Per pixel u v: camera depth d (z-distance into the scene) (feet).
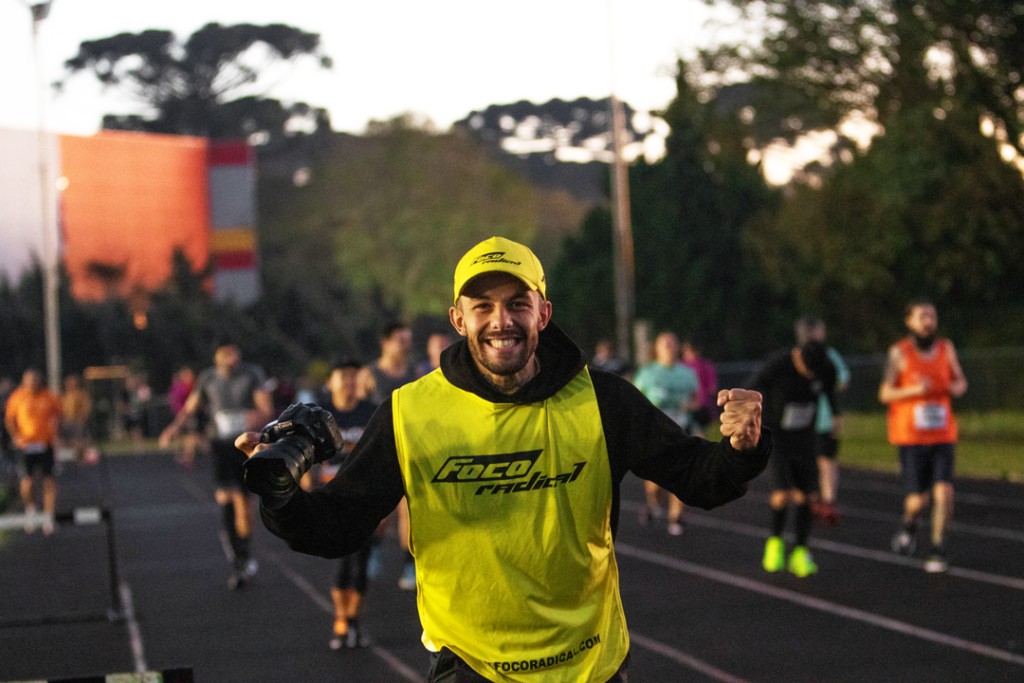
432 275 213.46
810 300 86.53
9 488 75.41
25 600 33.45
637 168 112.68
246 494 34.47
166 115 245.45
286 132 254.27
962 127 74.28
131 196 165.89
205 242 172.04
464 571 9.99
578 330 111.45
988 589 28.22
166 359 143.74
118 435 135.54
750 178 108.58
